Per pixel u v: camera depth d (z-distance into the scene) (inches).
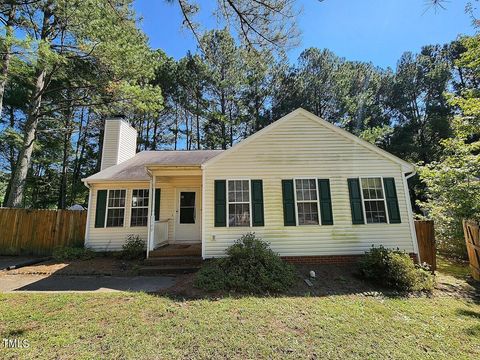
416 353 144.6
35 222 421.7
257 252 285.3
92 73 493.7
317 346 149.3
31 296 221.1
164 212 430.0
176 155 507.8
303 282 271.0
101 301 210.1
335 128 365.7
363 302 222.2
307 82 947.3
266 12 178.1
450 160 381.4
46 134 830.5
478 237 292.4
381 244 336.2
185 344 147.5
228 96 888.3
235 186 350.3
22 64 450.9
